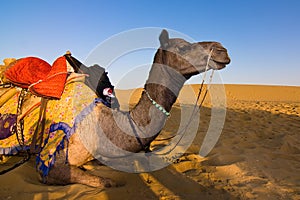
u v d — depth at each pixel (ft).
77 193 11.24
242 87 130.82
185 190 12.62
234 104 53.47
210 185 13.29
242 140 21.90
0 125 13.42
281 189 12.75
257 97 93.15
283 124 29.68
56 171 11.92
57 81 12.85
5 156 14.80
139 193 11.93
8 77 13.26
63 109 12.41
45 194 11.24
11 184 12.22
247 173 14.71
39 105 13.14
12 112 13.41
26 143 13.05
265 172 14.89
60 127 12.14
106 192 11.32
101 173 13.44
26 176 13.02
